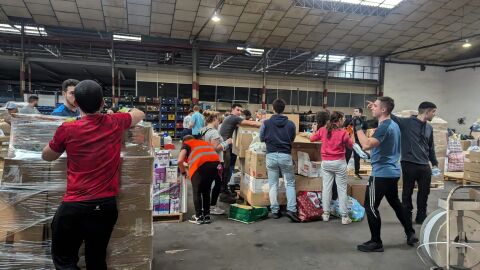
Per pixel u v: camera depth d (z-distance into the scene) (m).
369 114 15.70
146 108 12.95
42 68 13.96
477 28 12.43
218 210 4.01
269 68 16.05
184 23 11.62
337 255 2.86
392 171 2.87
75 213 1.60
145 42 12.79
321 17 11.35
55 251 1.68
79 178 1.63
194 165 3.57
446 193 5.29
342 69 17.08
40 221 1.91
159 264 2.61
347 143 3.65
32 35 11.97
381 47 14.48
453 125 16.50
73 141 1.62
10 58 11.70
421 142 3.43
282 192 4.14
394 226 3.68
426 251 2.39
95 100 1.68
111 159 1.72
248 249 2.95
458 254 2.20
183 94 13.70
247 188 4.27
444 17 11.52
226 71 14.04
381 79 15.95
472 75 15.61
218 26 11.91
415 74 16.56
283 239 3.21
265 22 11.66
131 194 2.10
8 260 1.88
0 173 2.20
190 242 3.09
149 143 2.21
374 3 10.52
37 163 1.92
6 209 1.88
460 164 6.83
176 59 14.70
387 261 2.75
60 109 2.50
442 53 15.42
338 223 3.74
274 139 3.80
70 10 10.66
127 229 2.11
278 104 3.85
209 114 3.91
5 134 3.54
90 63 12.63
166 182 3.66
